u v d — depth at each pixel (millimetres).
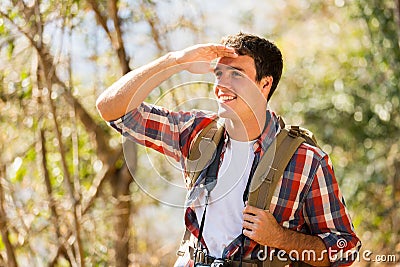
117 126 3783
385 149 9773
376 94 9516
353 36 10289
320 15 11719
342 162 10125
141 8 6082
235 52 3670
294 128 3814
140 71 3729
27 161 6230
